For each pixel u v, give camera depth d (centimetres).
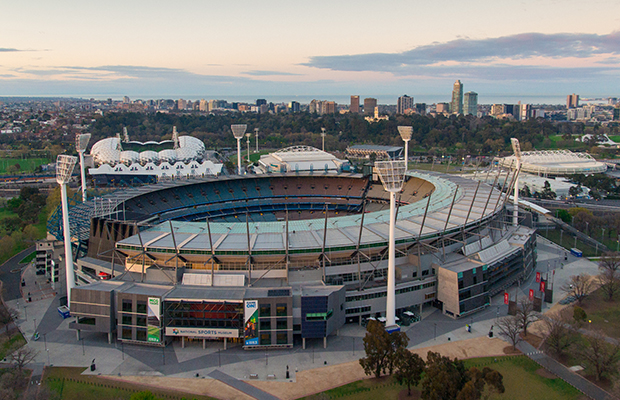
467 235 16438
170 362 11412
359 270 13500
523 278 16512
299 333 12062
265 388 10288
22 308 14650
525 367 10938
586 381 10331
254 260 13575
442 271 13938
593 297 15038
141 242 13725
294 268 13812
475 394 8669
